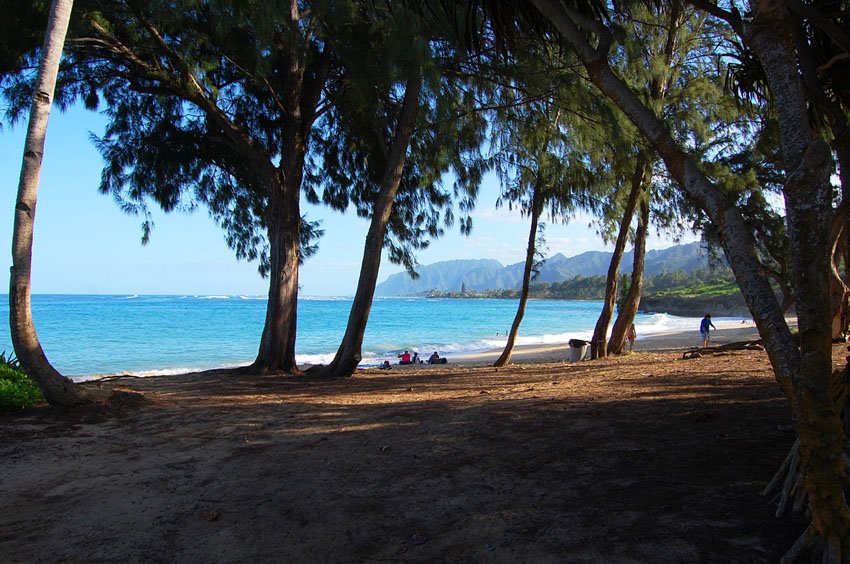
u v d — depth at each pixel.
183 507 3.69
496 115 11.12
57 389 6.73
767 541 2.54
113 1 9.12
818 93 3.39
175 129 11.63
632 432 4.78
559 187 13.24
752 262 2.51
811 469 2.27
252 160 11.72
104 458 4.89
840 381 3.32
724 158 15.52
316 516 3.45
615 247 15.63
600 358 15.55
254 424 6.27
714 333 35.41
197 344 33.12
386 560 2.80
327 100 12.30
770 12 2.36
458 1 3.98
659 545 2.59
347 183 13.75
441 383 10.35
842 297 11.68
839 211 2.44
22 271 6.50
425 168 12.42
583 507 3.17
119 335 38.34
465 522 3.16
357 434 5.61
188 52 9.62
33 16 8.56
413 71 9.23
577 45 3.09
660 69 11.38
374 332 46.91
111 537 3.24
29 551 3.06
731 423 4.77
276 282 12.14
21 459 4.84
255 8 8.33
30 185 6.41
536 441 4.77
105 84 10.83
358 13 9.78
